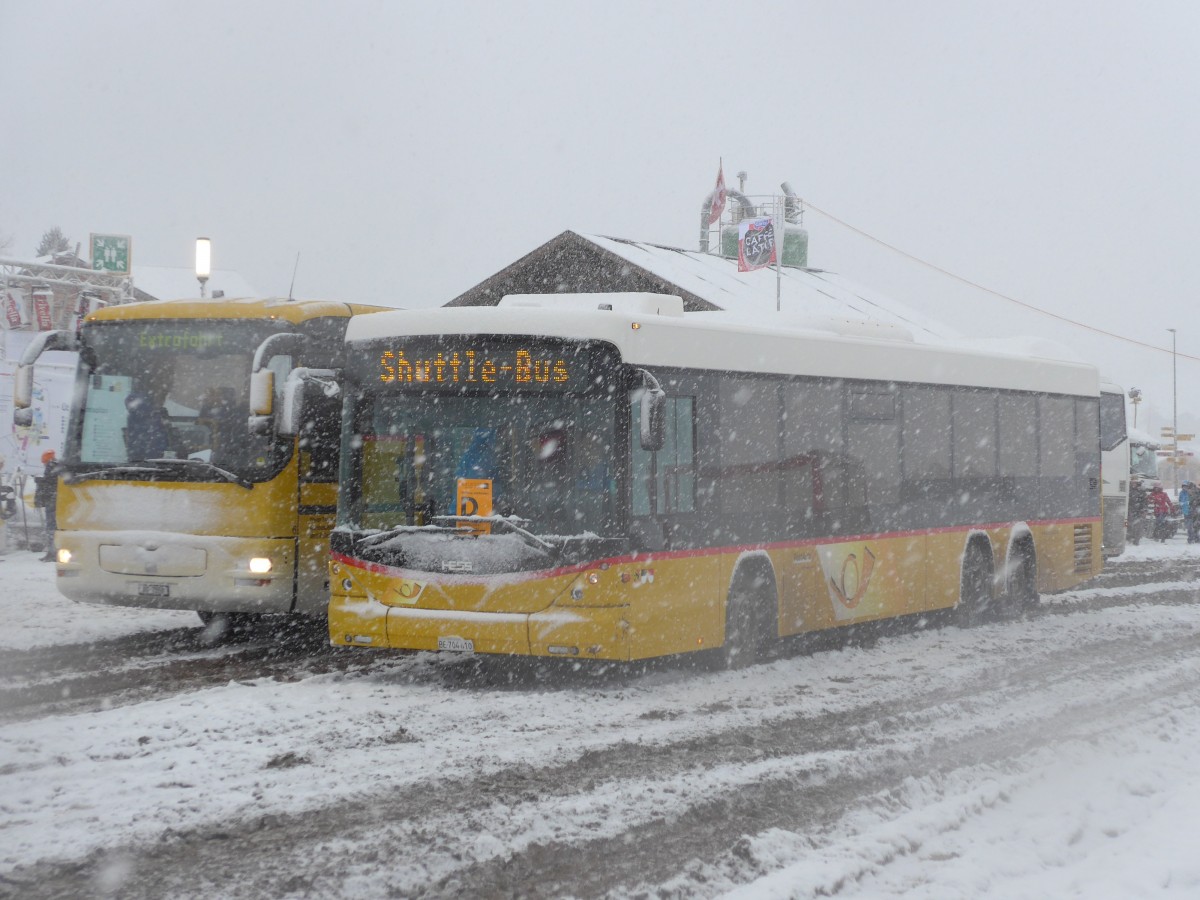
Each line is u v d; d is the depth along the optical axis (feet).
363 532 38.68
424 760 29.17
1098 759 32.17
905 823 25.39
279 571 44.01
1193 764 32.37
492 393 37.76
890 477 50.16
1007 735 34.30
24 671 40.09
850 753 31.27
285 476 44.42
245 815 24.53
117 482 44.88
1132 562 96.43
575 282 126.11
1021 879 22.68
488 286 129.18
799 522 45.03
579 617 36.52
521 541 36.94
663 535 38.60
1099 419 66.54
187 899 20.11
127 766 27.86
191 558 43.88
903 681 41.83
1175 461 180.75
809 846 23.97
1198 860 23.31
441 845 23.08
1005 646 50.52
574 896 20.93
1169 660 47.80
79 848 22.38
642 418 36.70
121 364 45.78
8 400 93.35
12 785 26.22
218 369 45.11
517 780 27.71
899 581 50.52
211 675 39.88
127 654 44.04
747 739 32.48
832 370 47.11
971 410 55.67
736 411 42.16
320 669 41.37
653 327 38.81
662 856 23.09
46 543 75.66
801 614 45.14
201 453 44.65
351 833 23.62
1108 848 24.91
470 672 41.14
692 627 39.78
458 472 37.78
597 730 32.96
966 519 55.06
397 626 37.68
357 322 39.24
